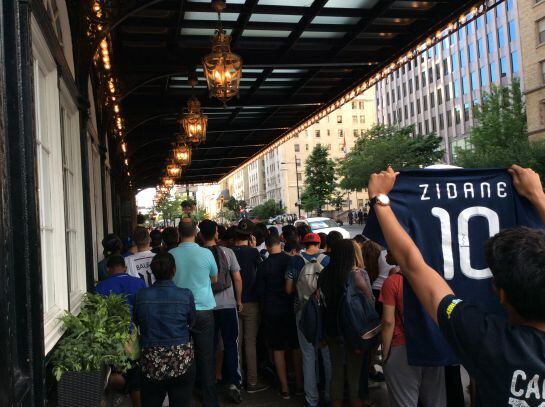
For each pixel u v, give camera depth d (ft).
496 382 4.64
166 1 24.31
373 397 17.95
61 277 13.12
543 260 4.63
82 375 10.55
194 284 15.52
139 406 15.84
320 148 200.85
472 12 26.09
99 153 28.07
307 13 26.73
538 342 4.59
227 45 22.71
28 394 8.39
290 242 19.81
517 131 122.01
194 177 100.63
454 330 5.07
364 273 14.75
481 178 8.87
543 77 120.67
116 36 27.32
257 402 17.83
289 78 39.24
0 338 6.88
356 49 32.89
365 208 221.05
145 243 19.34
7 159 8.48
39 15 11.03
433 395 12.23
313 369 16.75
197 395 18.61
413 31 29.81
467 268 8.74
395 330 12.26
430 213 8.77
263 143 64.08
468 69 200.64
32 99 9.56
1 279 7.08
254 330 19.45
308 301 15.14
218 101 42.19
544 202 8.20
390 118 261.03
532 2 121.70
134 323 13.08
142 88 37.70
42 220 12.12
